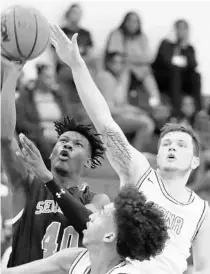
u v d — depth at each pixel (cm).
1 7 755
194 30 1292
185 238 518
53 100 1014
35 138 911
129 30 1170
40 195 529
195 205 529
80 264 433
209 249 530
